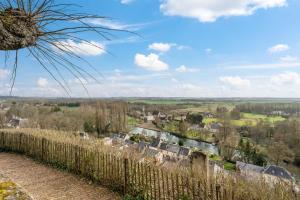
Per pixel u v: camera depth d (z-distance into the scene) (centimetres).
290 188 470
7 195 215
